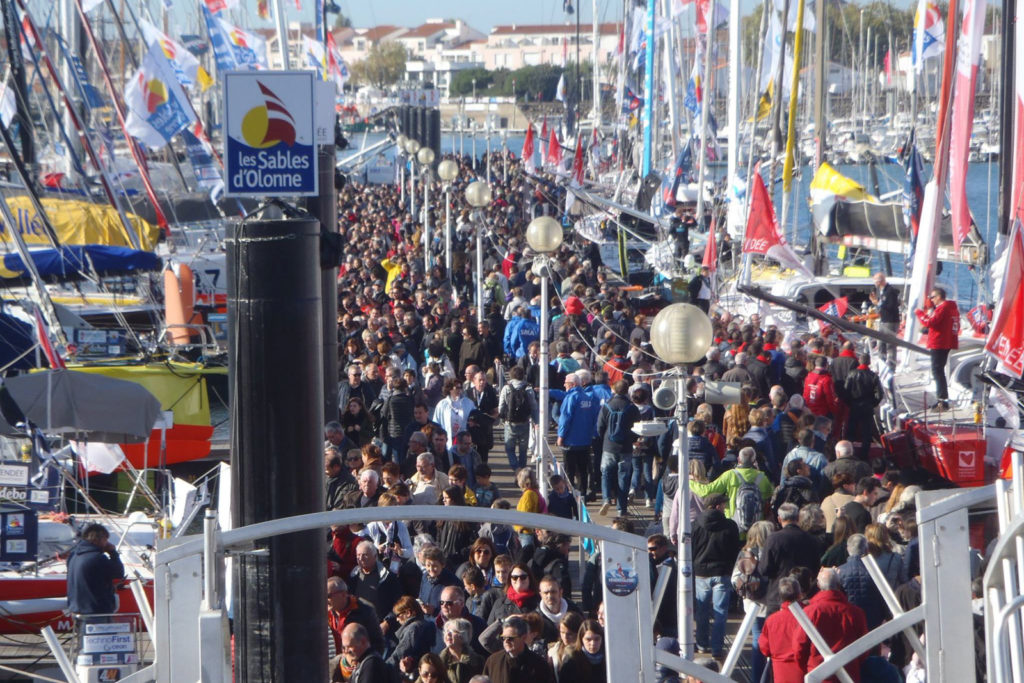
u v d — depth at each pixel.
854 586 24.16
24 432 32.91
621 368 47.12
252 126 14.38
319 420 14.30
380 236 103.44
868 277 63.44
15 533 26.67
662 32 110.81
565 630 20.75
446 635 21.02
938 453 37.03
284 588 14.09
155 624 11.20
